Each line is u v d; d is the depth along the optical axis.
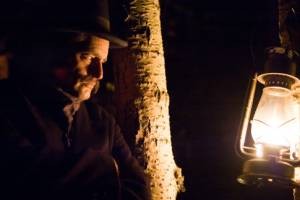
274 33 2.41
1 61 2.07
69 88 2.02
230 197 4.82
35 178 1.96
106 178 2.11
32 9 2.03
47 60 2.02
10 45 2.06
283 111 2.17
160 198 2.45
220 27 5.47
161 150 2.47
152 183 2.45
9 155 1.95
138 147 2.46
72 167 2.04
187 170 5.04
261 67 2.22
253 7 5.05
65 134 2.08
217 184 4.95
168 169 2.50
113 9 2.53
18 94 2.04
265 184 2.16
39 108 2.06
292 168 2.11
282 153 2.20
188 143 5.15
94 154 2.12
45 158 1.99
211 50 5.46
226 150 5.14
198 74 5.40
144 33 2.50
